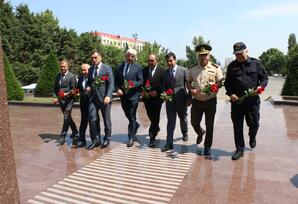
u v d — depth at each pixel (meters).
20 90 16.19
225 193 4.29
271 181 4.70
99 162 5.75
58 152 6.48
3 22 33.56
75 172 5.20
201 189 4.43
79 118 11.05
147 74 6.97
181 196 4.21
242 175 4.97
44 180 4.84
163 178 4.88
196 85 5.90
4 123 1.90
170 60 6.34
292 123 9.66
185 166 5.46
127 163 5.67
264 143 7.02
